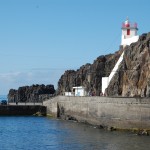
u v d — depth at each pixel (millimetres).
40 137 88625
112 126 96625
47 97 182250
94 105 105875
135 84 108438
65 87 168750
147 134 87625
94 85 142000
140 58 110750
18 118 137250
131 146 74562
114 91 119875
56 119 131375
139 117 89938
